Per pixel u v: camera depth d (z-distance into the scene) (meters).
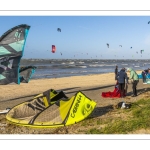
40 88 18.03
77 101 7.36
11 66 5.65
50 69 48.25
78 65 69.25
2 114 8.55
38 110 8.05
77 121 7.20
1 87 18.31
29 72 6.91
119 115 8.00
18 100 12.71
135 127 6.57
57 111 7.27
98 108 9.34
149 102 9.71
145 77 18.14
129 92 13.90
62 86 19.16
